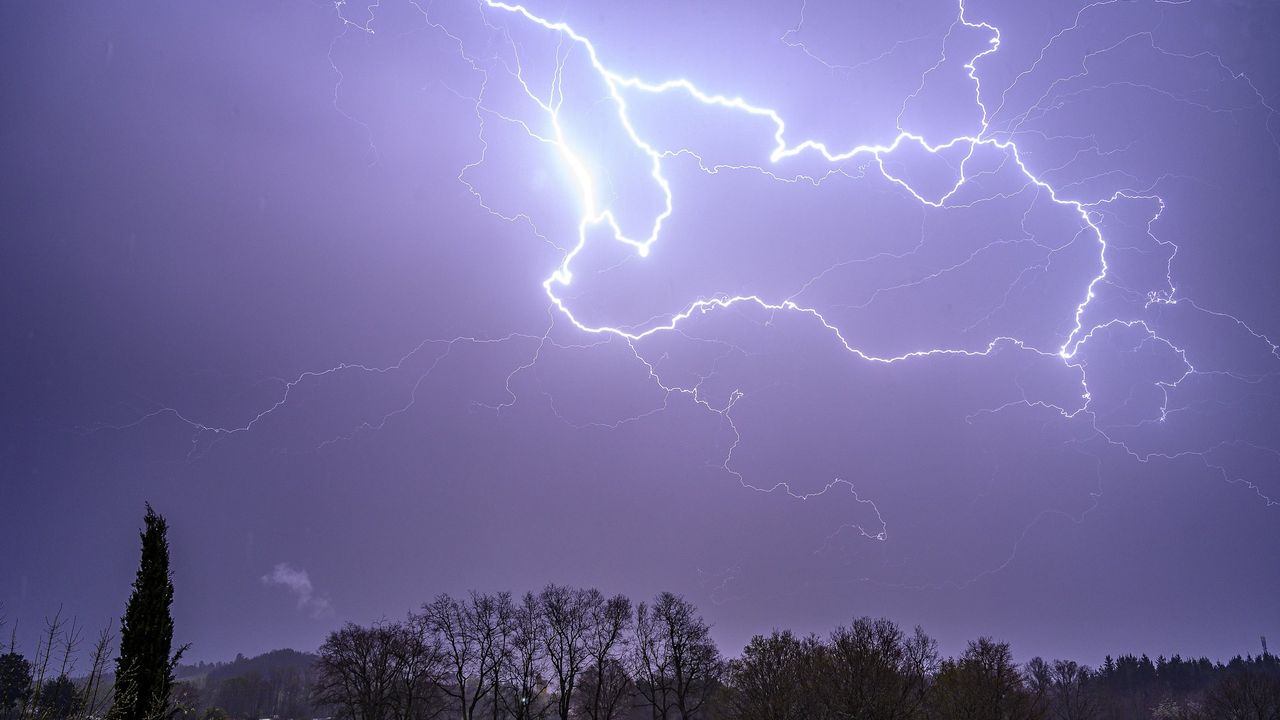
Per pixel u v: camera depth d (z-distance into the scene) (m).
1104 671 85.31
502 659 37.81
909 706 33.97
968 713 34.75
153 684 21.19
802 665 34.00
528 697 37.31
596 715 36.69
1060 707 53.53
